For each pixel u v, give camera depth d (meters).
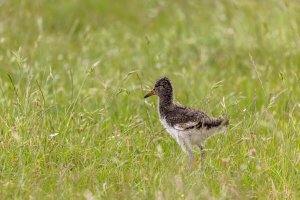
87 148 12.40
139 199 10.70
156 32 21.67
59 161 12.03
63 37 20.73
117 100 14.88
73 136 12.80
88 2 24.23
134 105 15.08
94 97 15.34
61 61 18.45
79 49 19.88
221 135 12.84
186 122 12.09
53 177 11.43
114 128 13.45
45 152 12.24
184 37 20.38
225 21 21.00
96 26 22.34
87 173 11.55
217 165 12.13
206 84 16.88
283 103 14.96
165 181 11.07
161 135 13.34
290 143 12.56
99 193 10.76
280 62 17.84
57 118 13.41
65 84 16.66
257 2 21.12
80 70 17.25
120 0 24.83
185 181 11.26
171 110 12.52
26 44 18.88
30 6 22.75
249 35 19.28
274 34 18.98
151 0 24.34
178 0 23.70
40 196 10.81
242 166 11.55
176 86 16.56
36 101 13.06
